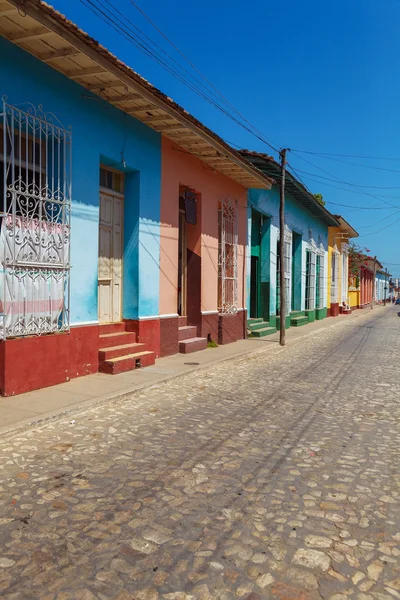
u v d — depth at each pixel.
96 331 8.42
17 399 6.44
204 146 10.95
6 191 6.35
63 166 7.44
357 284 45.56
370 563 2.98
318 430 5.78
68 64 7.06
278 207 18.86
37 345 6.95
